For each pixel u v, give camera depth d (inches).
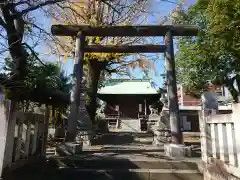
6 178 137.7
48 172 189.3
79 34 273.6
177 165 196.1
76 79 264.5
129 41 468.8
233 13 265.0
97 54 444.8
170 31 269.9
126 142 410.9
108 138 441.1
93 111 486.3
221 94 775.1
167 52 266.8
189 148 225.9
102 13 395.9
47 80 342.0
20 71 240.7
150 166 197.8
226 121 144.5
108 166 199.5
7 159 139.5
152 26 269.1
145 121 840.9
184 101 938.1
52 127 538.9
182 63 488.1
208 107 204.2
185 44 456.8
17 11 210.2
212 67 423.8
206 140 178.2
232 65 391.9
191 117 607.2
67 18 391.5
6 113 140.1
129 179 183.0
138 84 1031.6
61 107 488.4
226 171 142.9
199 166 190.4
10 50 218.8
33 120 184.7
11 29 211.8
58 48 425.7
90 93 485.4
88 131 378.9
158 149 292.2
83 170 188.7
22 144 170.6
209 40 362.9
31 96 331.6
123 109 1025.5
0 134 137.0
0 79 241.8
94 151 266.5
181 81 560.1
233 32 278.4
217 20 279.3
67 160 201.8
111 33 274.1
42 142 204.8
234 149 135.4
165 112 357.7
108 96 986.1
